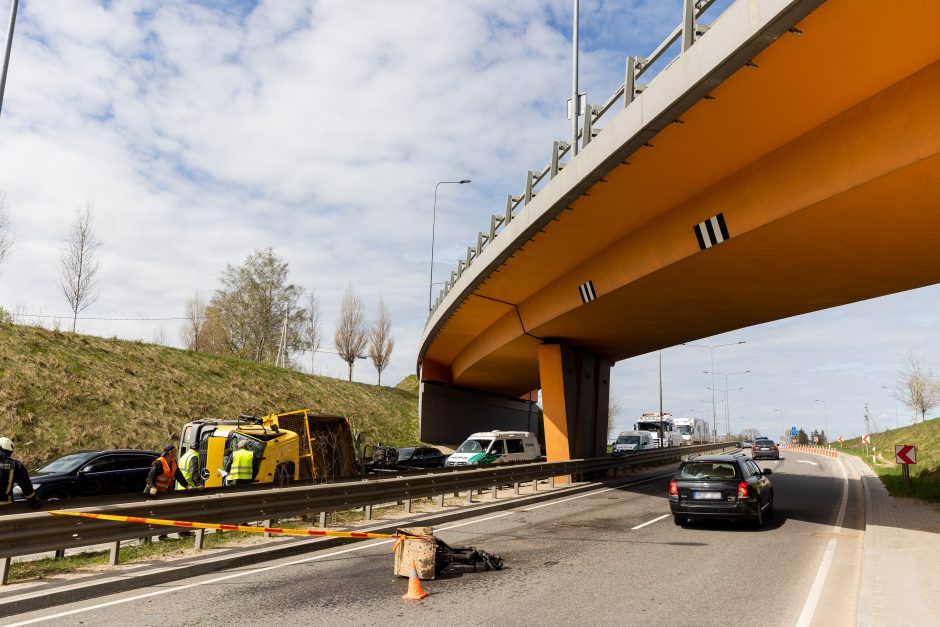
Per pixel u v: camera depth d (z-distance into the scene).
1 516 7.79
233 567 9.23
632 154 12.51
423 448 31.00
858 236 13.21
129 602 7.14
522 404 65.19
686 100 10.27
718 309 21.41
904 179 10.23
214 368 40.12
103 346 33.91
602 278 19.45
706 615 6.78
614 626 6.33
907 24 8.38
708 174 13.49
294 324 61.97
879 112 10.13
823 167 11.20
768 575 8.90
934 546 10.48
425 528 8.87
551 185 15.64
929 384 64.25
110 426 26.88
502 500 18.20
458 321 32.16
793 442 107.56
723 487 13.29
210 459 16.25
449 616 6.65
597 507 17.91
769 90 10.09
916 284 17.42
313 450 19.22
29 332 30.44
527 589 7.95
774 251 14.42
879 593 7.16
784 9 7.94
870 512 15.41
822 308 21.05
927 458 33.69
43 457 23.06
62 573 8.05
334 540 11.19
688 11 10.61
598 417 31.66
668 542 11.80
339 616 6.62
